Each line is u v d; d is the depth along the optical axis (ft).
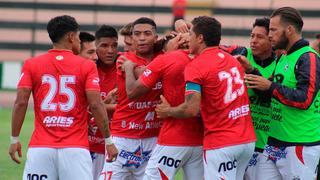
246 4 317.01
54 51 76.79
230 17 317.42
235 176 77.25
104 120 76.89
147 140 88.28
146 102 86.69
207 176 76.95
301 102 76.59
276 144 81.20
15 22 327.06
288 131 80.02
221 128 75.87
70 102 75.82
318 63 77.71
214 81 75.36
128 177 90.48
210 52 76.64
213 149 76.07
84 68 76.33
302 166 79.82
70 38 77.05
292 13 78.23
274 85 76.64
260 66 84.28
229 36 318.45
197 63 75.82
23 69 76.28
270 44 82.58
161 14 323.16
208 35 76.54
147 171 82.12
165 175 81.00
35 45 326.85
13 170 129.80
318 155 80.53
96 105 76.13
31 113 241.14
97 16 327.06
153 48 87.92
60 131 75.66
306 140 79.51
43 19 326.85
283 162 81.10
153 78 79.66
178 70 79.36
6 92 295.07
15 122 75.87
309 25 316.60
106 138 77.97
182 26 86.58
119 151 88.43
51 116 75.61
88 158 76.43
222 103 75.61
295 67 78.18
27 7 327.06
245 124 76.95
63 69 76.02
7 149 156.66
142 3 324.39
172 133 80.18
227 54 77.92
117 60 87.76
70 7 327.47
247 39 317.01
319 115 80.94
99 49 91.66
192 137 80.33
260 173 83.76
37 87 76.07
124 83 86.84
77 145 75.66
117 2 326.65
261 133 83.41
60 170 75.61
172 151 80.33
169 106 78.18
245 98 77.56
